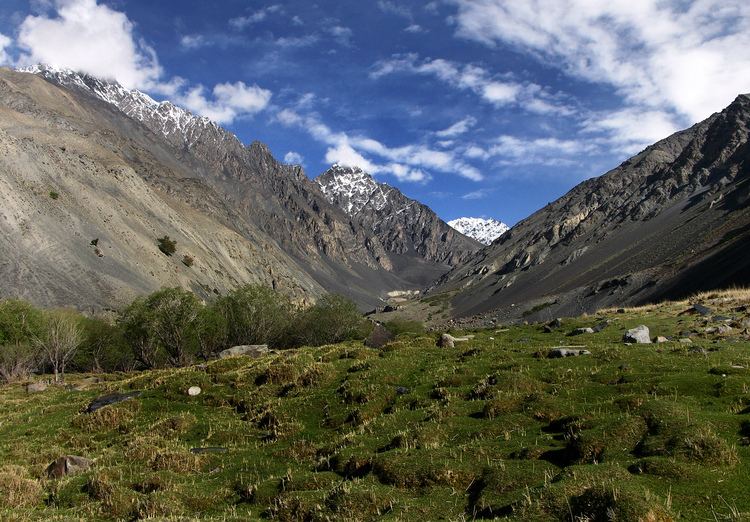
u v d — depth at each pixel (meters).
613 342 31.16
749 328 32.00
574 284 195.12
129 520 14.66
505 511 10.88
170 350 76.81
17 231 133.38
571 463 12.79
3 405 37.19
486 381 21.88
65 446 24.42
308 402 24.45
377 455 15.30
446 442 16.23
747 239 126.31
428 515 11.59
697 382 17.45
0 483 17.50
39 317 70.94
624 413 15.40
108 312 127.00
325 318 94.38
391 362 29.52
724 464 10.91
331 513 12.69
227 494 16.09
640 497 9.36
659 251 177.88
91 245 156.38
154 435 23.38
